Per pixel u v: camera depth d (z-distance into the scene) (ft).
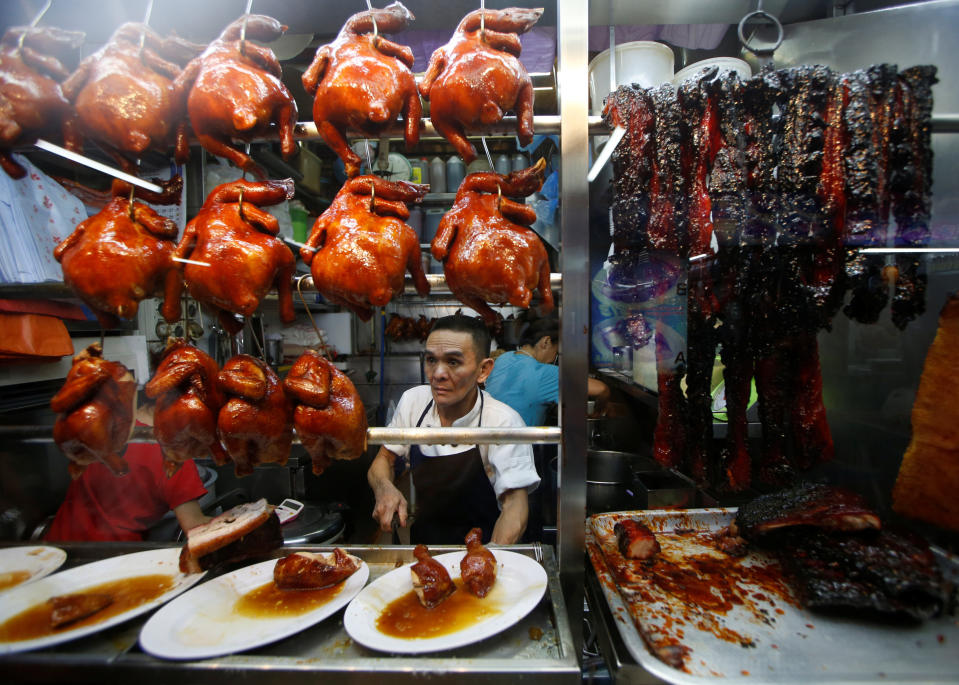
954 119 4.25
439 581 3.95
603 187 5.83
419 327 15.80
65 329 6.45
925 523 4.90
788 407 4.94
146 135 4.12
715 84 4.54
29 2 4.78
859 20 5.30
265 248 4.11
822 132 4.34
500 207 4.20
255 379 4.24
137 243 4.26
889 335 5.66
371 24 4.29
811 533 4.50
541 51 7.06
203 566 4.37
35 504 6.55
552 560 4.59
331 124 4.15
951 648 3.65
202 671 3.17
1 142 4.04
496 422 7.03
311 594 4.09
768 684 3.12
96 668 3.22
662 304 5.24
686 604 4.22
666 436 5.23
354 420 4.23
